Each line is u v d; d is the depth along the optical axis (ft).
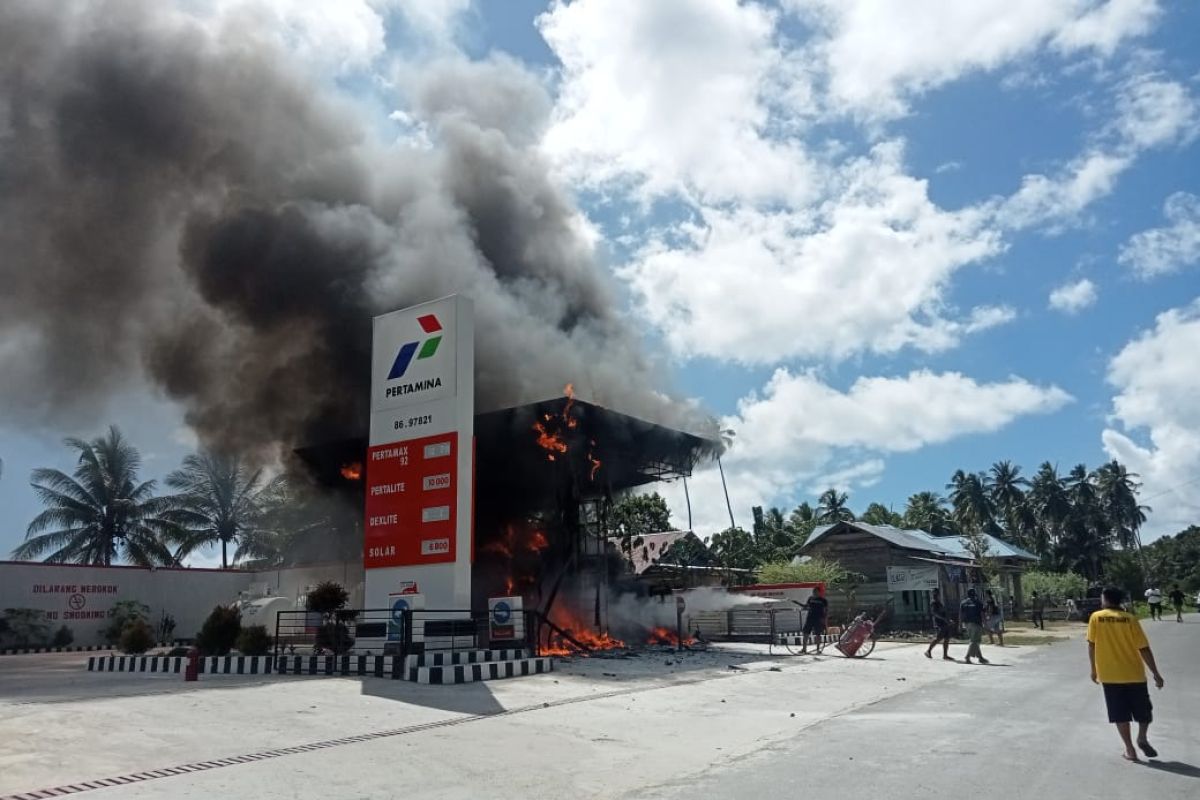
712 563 133.18
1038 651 64.39
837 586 103.24
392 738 27.43
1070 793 19.51
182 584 100.17
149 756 24.21
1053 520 250.57
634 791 20.58
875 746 25.58
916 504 264.31
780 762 23.53
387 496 52.21
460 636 47.85
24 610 86.69
